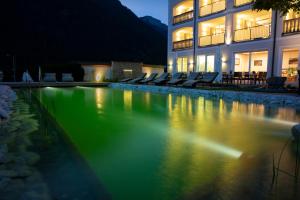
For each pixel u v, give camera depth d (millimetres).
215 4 20109
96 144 4461
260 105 9805
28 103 10062
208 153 3971
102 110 8641
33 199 2494
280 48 15195
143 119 6922
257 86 14172
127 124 6285
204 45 21297
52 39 46594
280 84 12359
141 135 5121
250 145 4379
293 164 3420
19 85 20125
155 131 5438
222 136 5012
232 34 18453
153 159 3717
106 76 28422
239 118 7039
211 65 20891
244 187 2781
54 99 12125
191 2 23406
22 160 3502
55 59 39844
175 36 25562
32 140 4461
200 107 9367
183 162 3586
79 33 52406
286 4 4738
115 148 4242
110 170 3309
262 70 18922
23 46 40531
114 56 52688
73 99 12117
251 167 3344
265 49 16109
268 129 5645
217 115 7555
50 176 3023
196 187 2838
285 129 5633
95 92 16656
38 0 50469
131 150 4141
